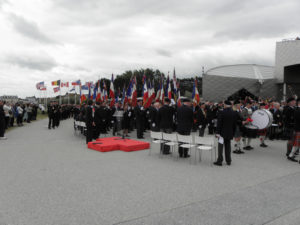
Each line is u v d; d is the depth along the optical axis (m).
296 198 5.22
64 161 8.42
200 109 13.32
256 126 10.80
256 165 8.18
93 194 5.32
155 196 5.24
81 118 16.12
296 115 8.77
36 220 4.09
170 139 8.94
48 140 13.47
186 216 4.29
